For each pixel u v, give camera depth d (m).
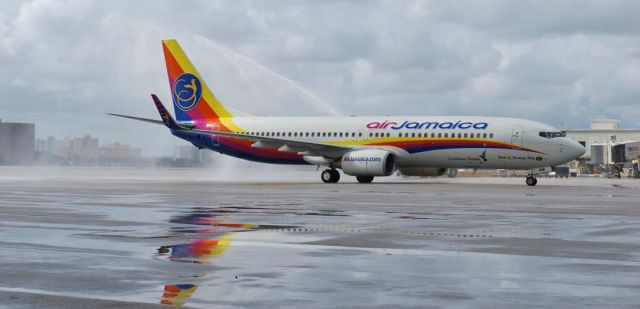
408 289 8.79
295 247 12.58
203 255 11.58
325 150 47.22
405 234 14.67
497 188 39.28
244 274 9.79
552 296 8.38
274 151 50.38
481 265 10.62
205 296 8.35
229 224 16.80
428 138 45.59
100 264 10.62
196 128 52.56
